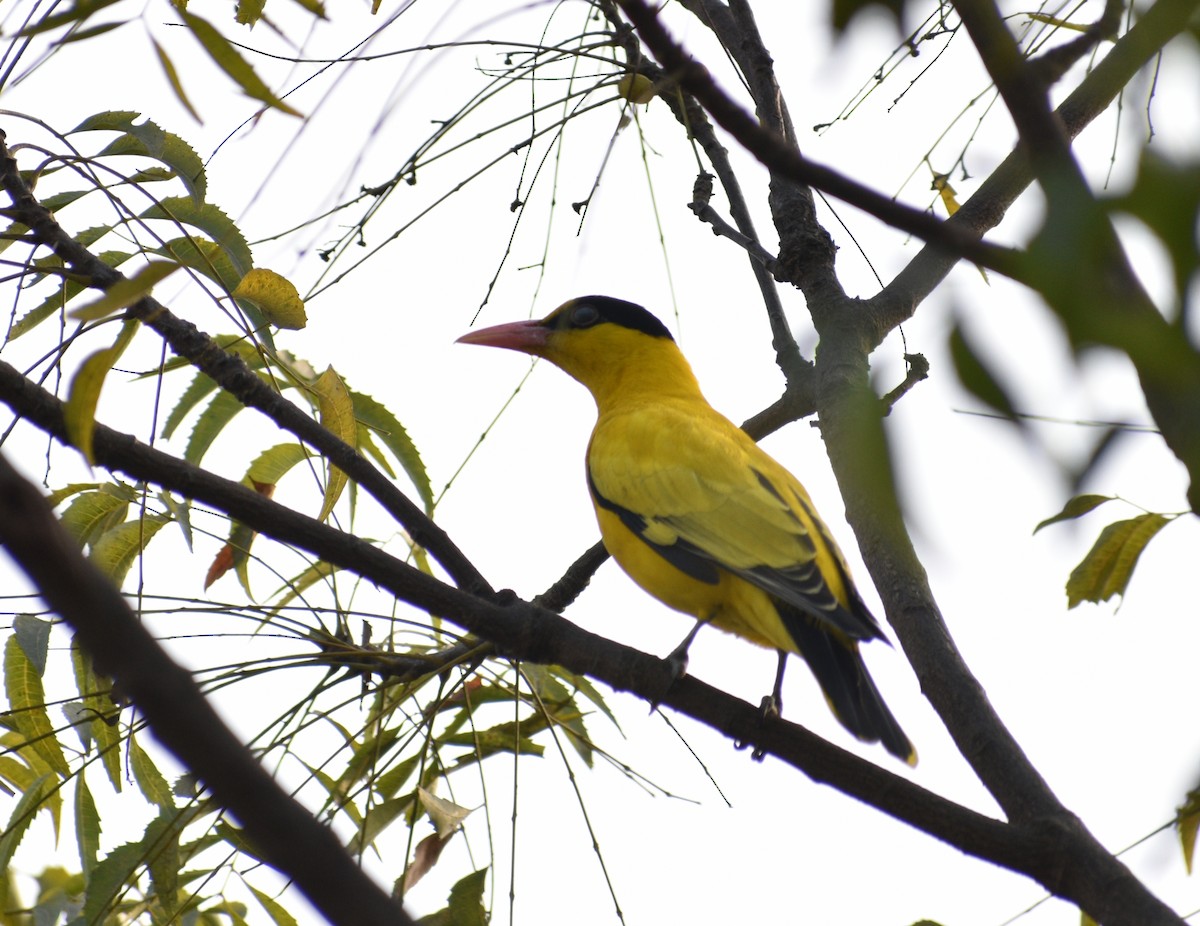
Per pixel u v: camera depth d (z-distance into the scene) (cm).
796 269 1141
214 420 988
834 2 406
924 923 724
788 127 1212
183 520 855
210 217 912
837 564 1067
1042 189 324
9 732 944
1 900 975
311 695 805
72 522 902
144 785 923
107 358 539
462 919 792
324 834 359
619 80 927
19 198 855
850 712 910
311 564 888
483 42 853
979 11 380
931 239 362
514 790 800
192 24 541
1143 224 303
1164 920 732
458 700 888
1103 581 851
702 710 856
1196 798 722
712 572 1049
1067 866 763
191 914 866
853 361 1045
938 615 921
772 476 1106
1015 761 832
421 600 836
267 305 843
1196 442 330
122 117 880
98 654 339
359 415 1022
